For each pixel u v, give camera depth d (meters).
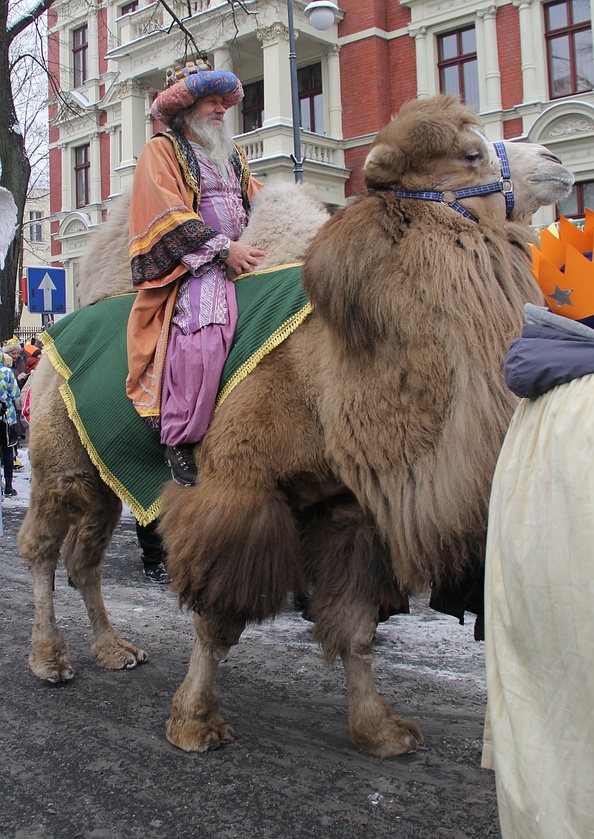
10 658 4.50
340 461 2.81
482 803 2.79
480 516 2.53
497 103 18.69
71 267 29.09
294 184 3.60
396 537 2.70
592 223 2.00
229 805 2.83
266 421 2.97
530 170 2.78
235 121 23.05
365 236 2.67
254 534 2.91
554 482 1.63
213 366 3.12
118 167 24.80
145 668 4.31
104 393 3.62
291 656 4.45
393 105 20.62
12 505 10.40
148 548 6.40
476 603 2.81
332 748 3.25
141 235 3.37
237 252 3.29
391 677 4.05
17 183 14.02
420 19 19.83
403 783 2.94
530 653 1.68
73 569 4.37
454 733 3.36
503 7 18.56
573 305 1.83
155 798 2.90
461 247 2.62
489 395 2.51
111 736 3.44
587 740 1.53
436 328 2.56
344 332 2.72
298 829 2.67
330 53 20.83
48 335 4.03
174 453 3.28
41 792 2.99
